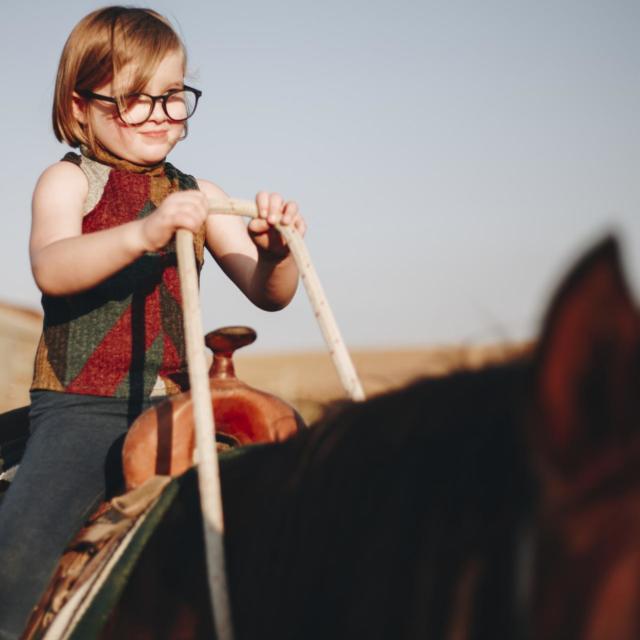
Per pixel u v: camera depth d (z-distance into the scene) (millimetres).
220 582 1150
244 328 1628
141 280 1948
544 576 766
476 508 867
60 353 1892
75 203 1953
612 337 729
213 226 2217
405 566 908
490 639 794
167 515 1366
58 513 1693
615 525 739
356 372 1491
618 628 710
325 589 1000
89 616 1310
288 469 1157
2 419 2135
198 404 1287
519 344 987
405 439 998
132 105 1999
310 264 1607
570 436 752
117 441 1835
